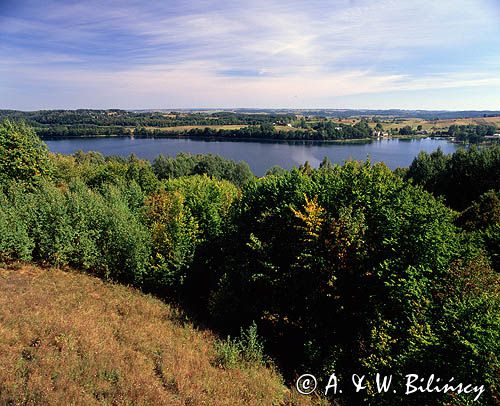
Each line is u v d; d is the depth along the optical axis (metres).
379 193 15.62
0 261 18.11
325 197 16.27
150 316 15.57
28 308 12.94
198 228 22.58
